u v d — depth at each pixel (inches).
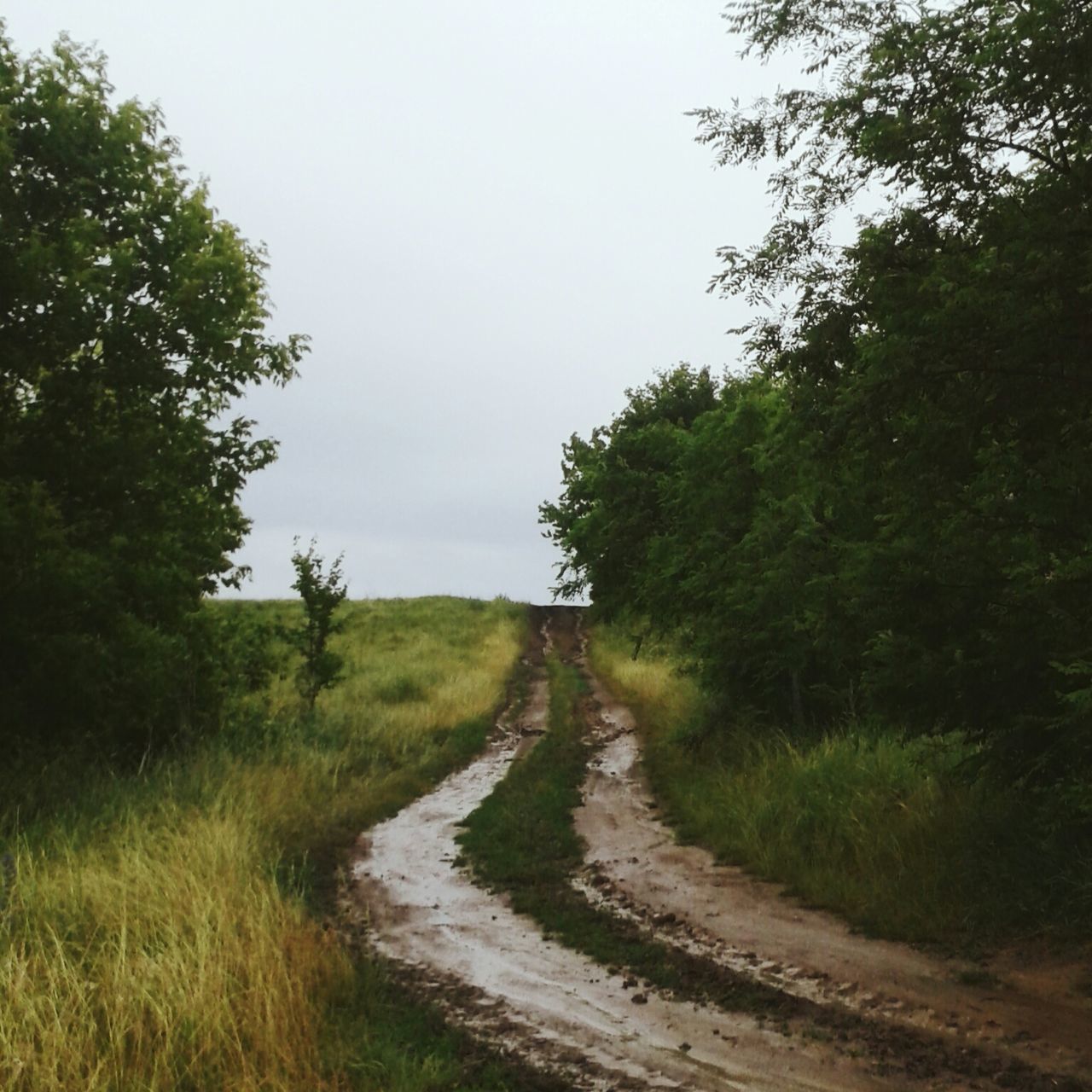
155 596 530.9
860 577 291.6
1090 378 244.8
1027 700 267.7
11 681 470.6
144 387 534.9
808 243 297.6
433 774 588.7
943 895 285.0
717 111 301.4
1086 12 225.9
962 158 261.4
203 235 573.0
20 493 454.0
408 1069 184.4
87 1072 173.0
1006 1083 176.6
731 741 549.6
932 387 263.6
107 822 363.3
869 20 285.4
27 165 515.5
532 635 1689.2
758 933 280.1
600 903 319.3
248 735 584.7
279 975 209.8
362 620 1722.4
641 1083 183.0
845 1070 186.1
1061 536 260.5
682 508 648.4
